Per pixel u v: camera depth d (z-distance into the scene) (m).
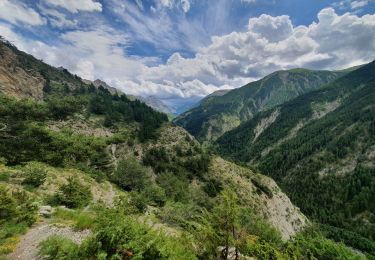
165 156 129.38
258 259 13.47
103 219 10.00
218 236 12.91
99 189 53.16
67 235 13.74
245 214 16.02
